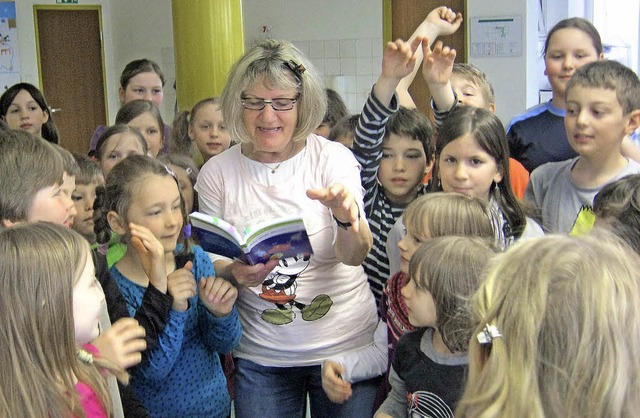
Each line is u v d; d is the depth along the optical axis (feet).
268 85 6.24
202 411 6.56
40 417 3.96
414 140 7.70
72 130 27.99
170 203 6.53
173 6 14.20
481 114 6.91
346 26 24.12
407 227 6.11
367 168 7.48
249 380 6.70
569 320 2.80
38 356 4.02
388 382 6.31
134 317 5.92
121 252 7.04
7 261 4.05
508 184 7.02
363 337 6.74
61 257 4.19
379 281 7.54
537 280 2.93
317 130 10.63
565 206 7.41
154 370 6.03
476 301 3.14
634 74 7.13
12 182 5.31
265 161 6.61
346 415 6.52
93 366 4.50
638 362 2.77
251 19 24.90
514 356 2.87
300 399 6.84
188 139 12.52
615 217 5.33
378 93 7.22
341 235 6.08
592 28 9.29
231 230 5.84
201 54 13.93
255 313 6.64
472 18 21.39
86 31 27.58
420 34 8.59
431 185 7.55
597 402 2.72
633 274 2.93
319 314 6.53
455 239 5.14
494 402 2.87
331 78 24.34
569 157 8.95
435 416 5.17
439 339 5.31
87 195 8.42
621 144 7.47
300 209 6.43
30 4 26.96
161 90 14.26
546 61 9.41
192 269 6.68
